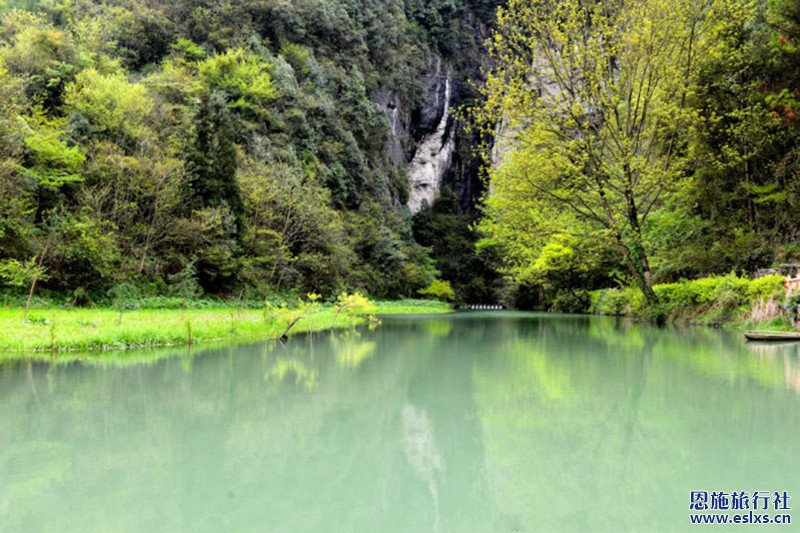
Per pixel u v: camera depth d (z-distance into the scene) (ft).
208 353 23.58
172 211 61.82
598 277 75.61
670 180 45.27
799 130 43.96
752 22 48.70
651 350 24.08
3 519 6.20
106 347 24.75
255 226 72.43
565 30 47.03
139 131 62.90
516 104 45.70
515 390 14.52
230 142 70.08
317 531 5.98
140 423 11.00
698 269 50.31
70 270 49.67
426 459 8.81
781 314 33.60
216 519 6.30
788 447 9.09
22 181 50.39
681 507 6.76
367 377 16.84
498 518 6.47
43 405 12.76
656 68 45.21
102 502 6.80
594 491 7.37
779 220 46.88
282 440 9.78
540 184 48.01
